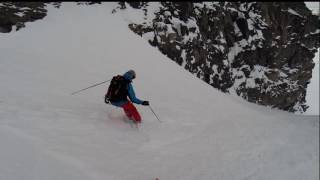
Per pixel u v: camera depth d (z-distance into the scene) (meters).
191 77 16.12
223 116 11.00
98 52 14.51
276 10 24.34
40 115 7.39
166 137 8.15
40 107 7.91
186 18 19.66
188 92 13.79
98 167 5.93
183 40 18.81
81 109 8.48
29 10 15.20
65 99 9.02
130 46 16.02
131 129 8.06
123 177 5.81
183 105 11.56
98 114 8.41
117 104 8.27
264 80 23.34
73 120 7.59
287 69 25.12
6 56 11.81
